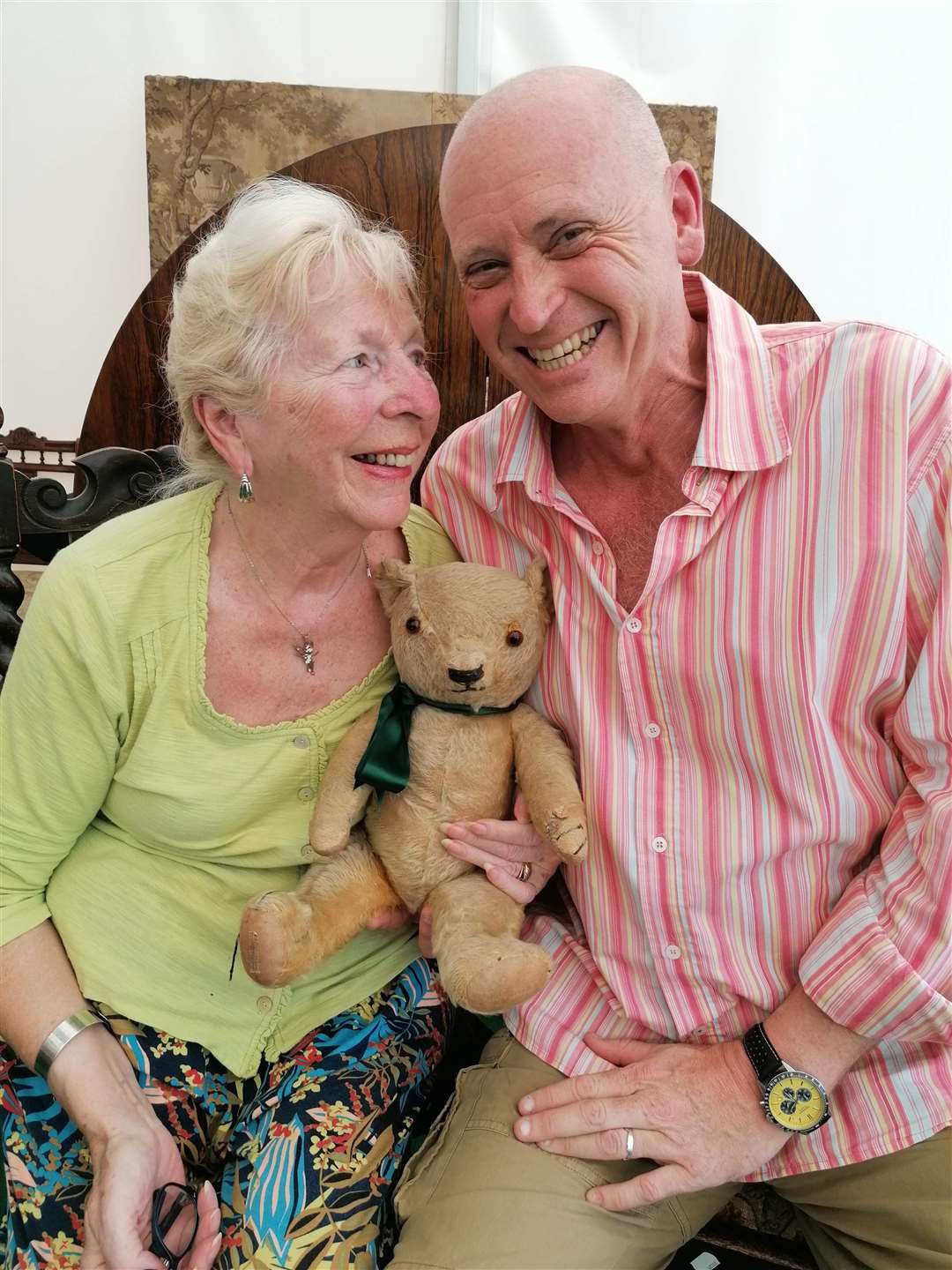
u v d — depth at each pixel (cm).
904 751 97
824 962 92
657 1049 102
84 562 99
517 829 100
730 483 93
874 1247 98
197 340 94
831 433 91
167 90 222
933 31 211
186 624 100
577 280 88
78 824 106
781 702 93
